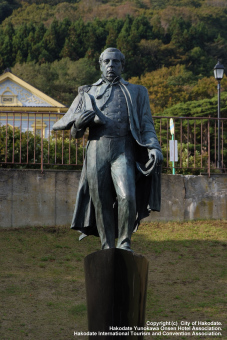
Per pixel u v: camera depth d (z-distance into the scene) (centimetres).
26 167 1115
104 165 530
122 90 553
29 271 798
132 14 8175
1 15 8681
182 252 893
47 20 8412
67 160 1134
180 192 1057
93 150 536
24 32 7112
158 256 876
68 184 1021
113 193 543
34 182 1012
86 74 6550
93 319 465
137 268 459
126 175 517
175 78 5934
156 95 5469
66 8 8750
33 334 591
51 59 6944
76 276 786
